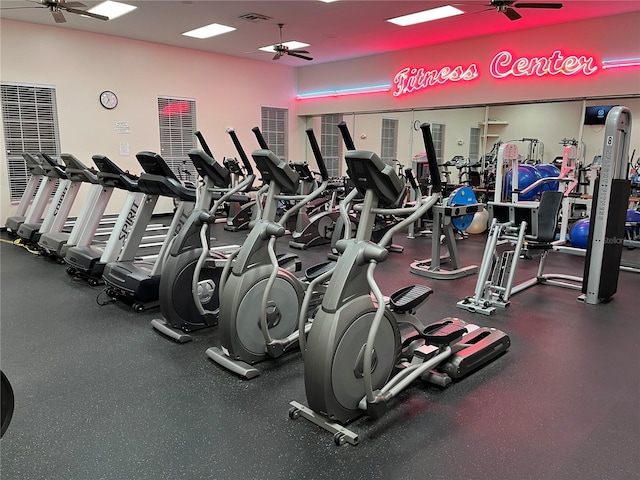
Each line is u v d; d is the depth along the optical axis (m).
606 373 2.75
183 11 6.43
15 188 7.39
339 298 2.10
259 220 2.84
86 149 7.98
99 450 2.01
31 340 3.18
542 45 7.09
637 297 4.21
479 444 2.07
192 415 2.29
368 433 2.15
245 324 2.75
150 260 4.42
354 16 6.62
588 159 6.98
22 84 7.19
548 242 4.23
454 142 8.48
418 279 4.84
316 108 10.59
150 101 8.61
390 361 2.40
